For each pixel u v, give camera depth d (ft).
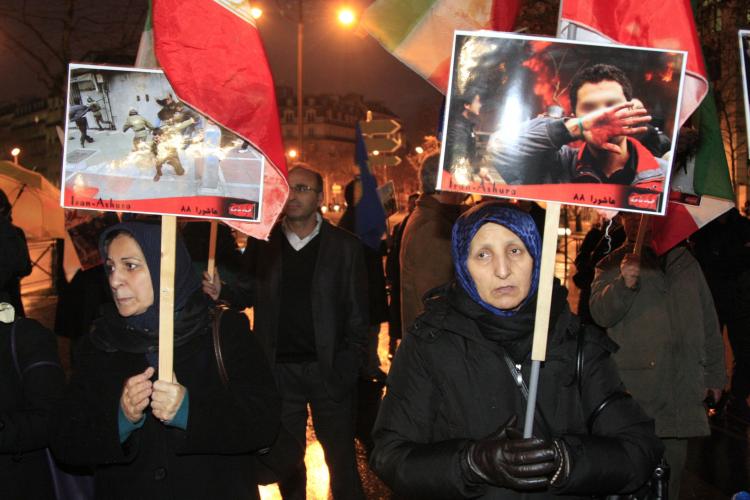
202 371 9.33
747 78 8.95
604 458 7.91
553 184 8.63
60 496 10.25
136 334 9.32
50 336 10.29
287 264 15.74
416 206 18.56
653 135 8.56
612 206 8.59
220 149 9.73
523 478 7.63
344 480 15.64
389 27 12.43
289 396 15.67
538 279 8.46
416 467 8.11
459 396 8.45
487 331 8.35
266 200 11.02
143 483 9.15
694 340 13.89
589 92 8.62
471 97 8.75
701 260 23.81
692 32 9.77
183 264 9.37
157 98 9.68
